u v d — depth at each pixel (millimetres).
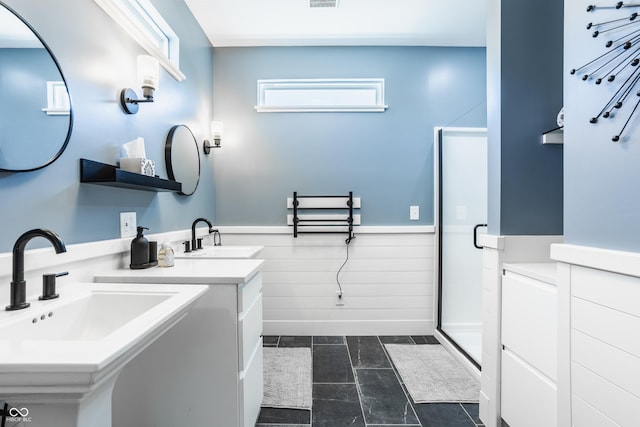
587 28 973
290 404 1709
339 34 2617
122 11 1363
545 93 1512
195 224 2074
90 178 1176
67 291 1008
